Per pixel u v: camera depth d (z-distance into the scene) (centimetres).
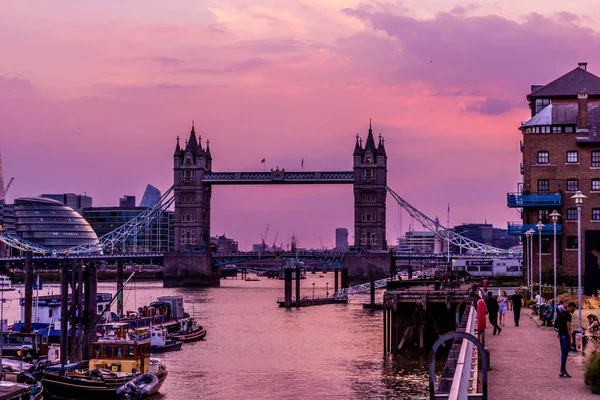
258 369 9938
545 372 4191
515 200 12369
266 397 8169
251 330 14800
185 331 13238
